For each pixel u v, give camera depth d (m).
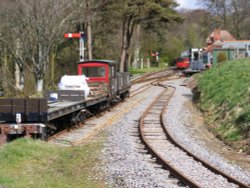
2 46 39.22
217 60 63.84
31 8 36.78
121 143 18.23
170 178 12.98
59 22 38.50
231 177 12.71
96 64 30.62
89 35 48.09
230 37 107.38
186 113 28.91
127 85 38.59
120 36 68.62
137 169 13.85
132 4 54.66
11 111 18.36
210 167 14.01
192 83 50.88
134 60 97.19
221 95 28.55
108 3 52.81
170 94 41.94
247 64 37.12
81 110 23.41
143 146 17.92
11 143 15.85
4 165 13.34
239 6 112.81
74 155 15.96
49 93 23.98
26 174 12.84
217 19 115.44
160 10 56.44
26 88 40.62
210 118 25.66
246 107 21.55
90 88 28.09
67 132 21.20
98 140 19.03
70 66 52.69
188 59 89.19
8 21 37.00
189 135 21.08
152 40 100.62
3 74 40.56
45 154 15.51
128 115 27.59
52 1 37.50
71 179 13.06
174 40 127.56
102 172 13.75
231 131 20.16
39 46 38.00
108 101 30.22
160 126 23.19
